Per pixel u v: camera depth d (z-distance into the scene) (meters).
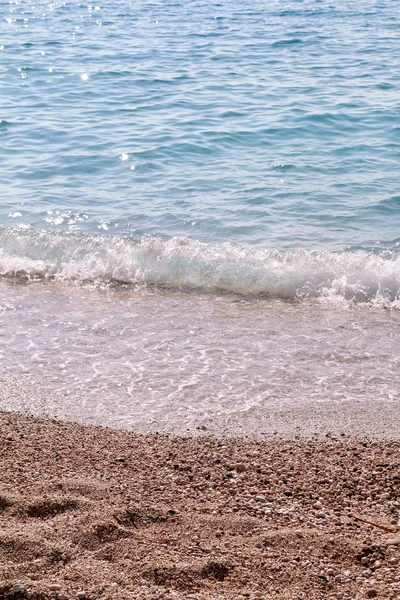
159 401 7.45
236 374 8.04
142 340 8.86
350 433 6.80
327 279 10.51
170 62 26.88
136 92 22.64
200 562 4.57
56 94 22.64
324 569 4.58
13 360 8.32
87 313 9.66
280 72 24.89
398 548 4.82
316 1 42.84
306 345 8.74
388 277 10.42
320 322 9.41
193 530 5.01
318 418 7.12
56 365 8.21
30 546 4.60
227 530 5.05
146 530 4.99
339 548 4.82
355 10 38.72
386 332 9.09
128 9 41.59
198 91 22.52
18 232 11.98
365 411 7.24
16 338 8.88
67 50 29.66
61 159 16.36
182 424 6.98
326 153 16.52
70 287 10.59
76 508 5.17
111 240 11.70
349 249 11.59
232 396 7.57
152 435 6.73
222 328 9.22
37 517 5.04
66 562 4.51
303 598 4.28
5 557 4.50
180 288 10.55
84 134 18.28
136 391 7.66
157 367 8.20
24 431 6.69
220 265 10.91
